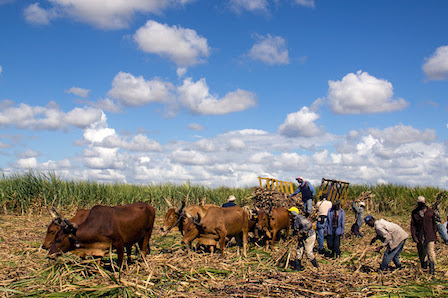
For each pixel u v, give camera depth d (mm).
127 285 6438
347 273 7797
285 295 6246
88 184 18547
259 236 11539
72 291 6109
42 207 16266
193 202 19609
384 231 8195
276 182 13555
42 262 8141
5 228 12422
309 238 8312
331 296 6320
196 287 6762
